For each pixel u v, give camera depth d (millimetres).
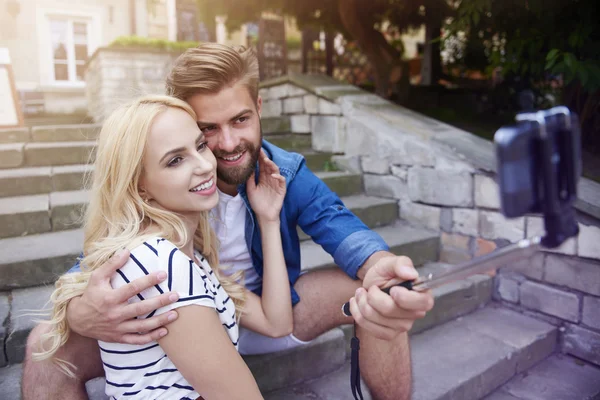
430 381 2045
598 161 3148
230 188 1586
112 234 1182
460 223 2990
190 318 1103
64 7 9352
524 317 2701
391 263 1140
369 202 3375
